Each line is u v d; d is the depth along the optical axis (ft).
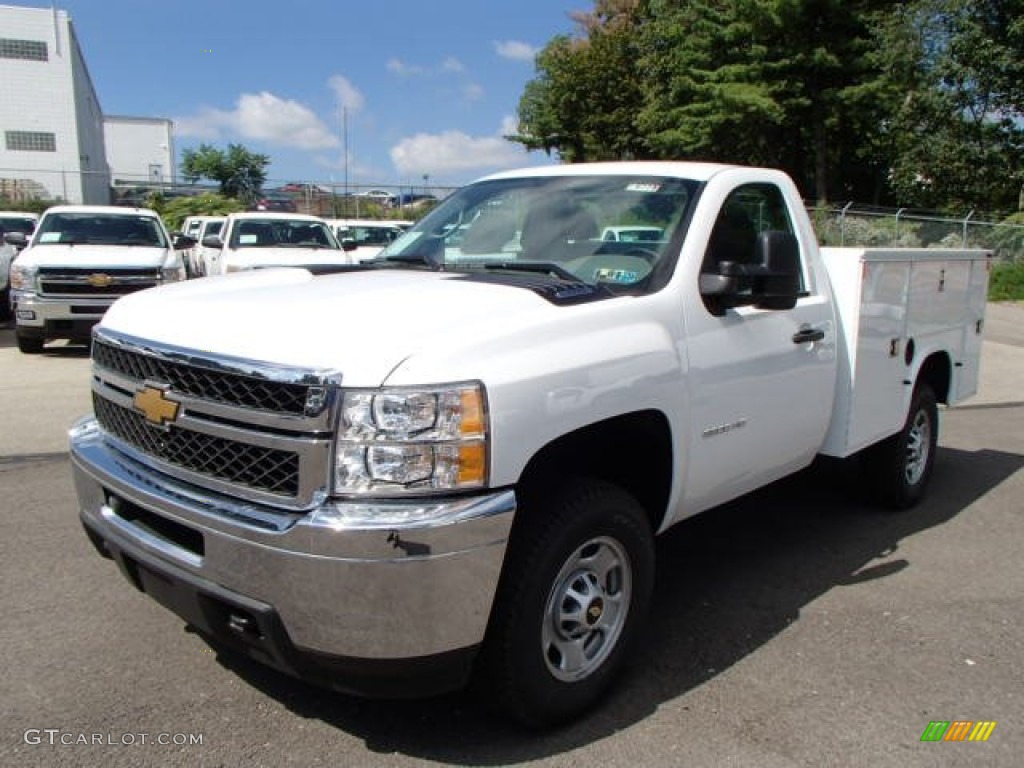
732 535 17.74
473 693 11.04
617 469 11.78
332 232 49.80
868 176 123.54
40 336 35.91
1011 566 16.28
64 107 153.99
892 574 15.75
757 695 11.39
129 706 10.66
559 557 9.82
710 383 11.98
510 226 13.92
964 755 10.17
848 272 15.23
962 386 20.71
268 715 10.55
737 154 113.60
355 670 8.75
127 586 14.10
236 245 47.03
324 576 8.44
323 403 8.53
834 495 20.58
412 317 9.48
